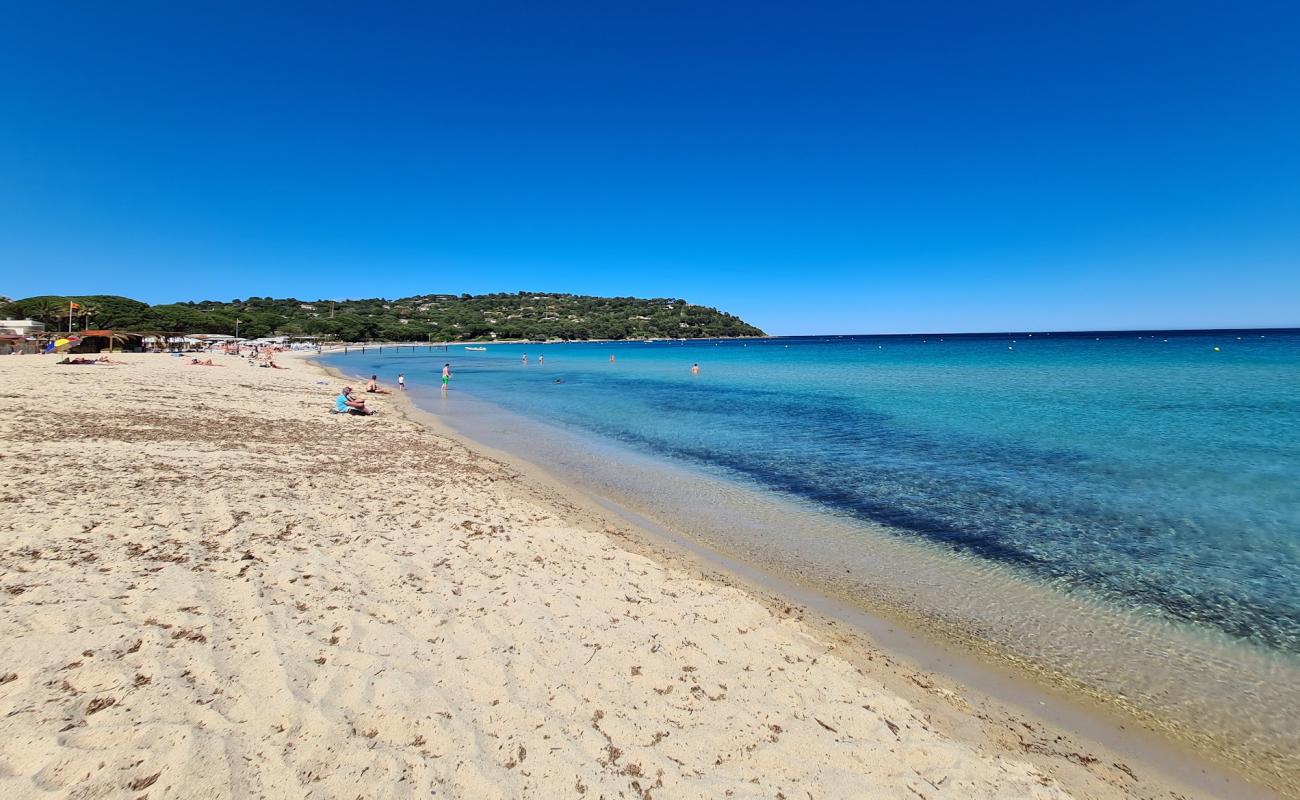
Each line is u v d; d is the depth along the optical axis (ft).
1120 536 31.42
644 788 11.31
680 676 15.71
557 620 18.10
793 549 29.32
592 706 13.79
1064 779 14.16
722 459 50.11
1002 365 170.60
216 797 9.64
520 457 49.55
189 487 28.55
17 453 31.94
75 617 14.74
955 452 52.60
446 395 102.89
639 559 25.57
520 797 10.67
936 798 12.21
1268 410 73.20
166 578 17.80
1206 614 23.12
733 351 357.82
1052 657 19.99
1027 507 36.40
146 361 134.00
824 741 13.60
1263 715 17.15
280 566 19.81
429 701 13.07
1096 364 165.78
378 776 10.64
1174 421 66.74
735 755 12.69
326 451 42.96
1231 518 34.27
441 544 24.23
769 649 18.04
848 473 45.09
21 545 19.08
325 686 13.14
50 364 106.52
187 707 11.80
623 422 71.97
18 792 9.14
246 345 262.47
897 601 23.84
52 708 11.19
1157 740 16.01
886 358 234.38
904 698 16.85
